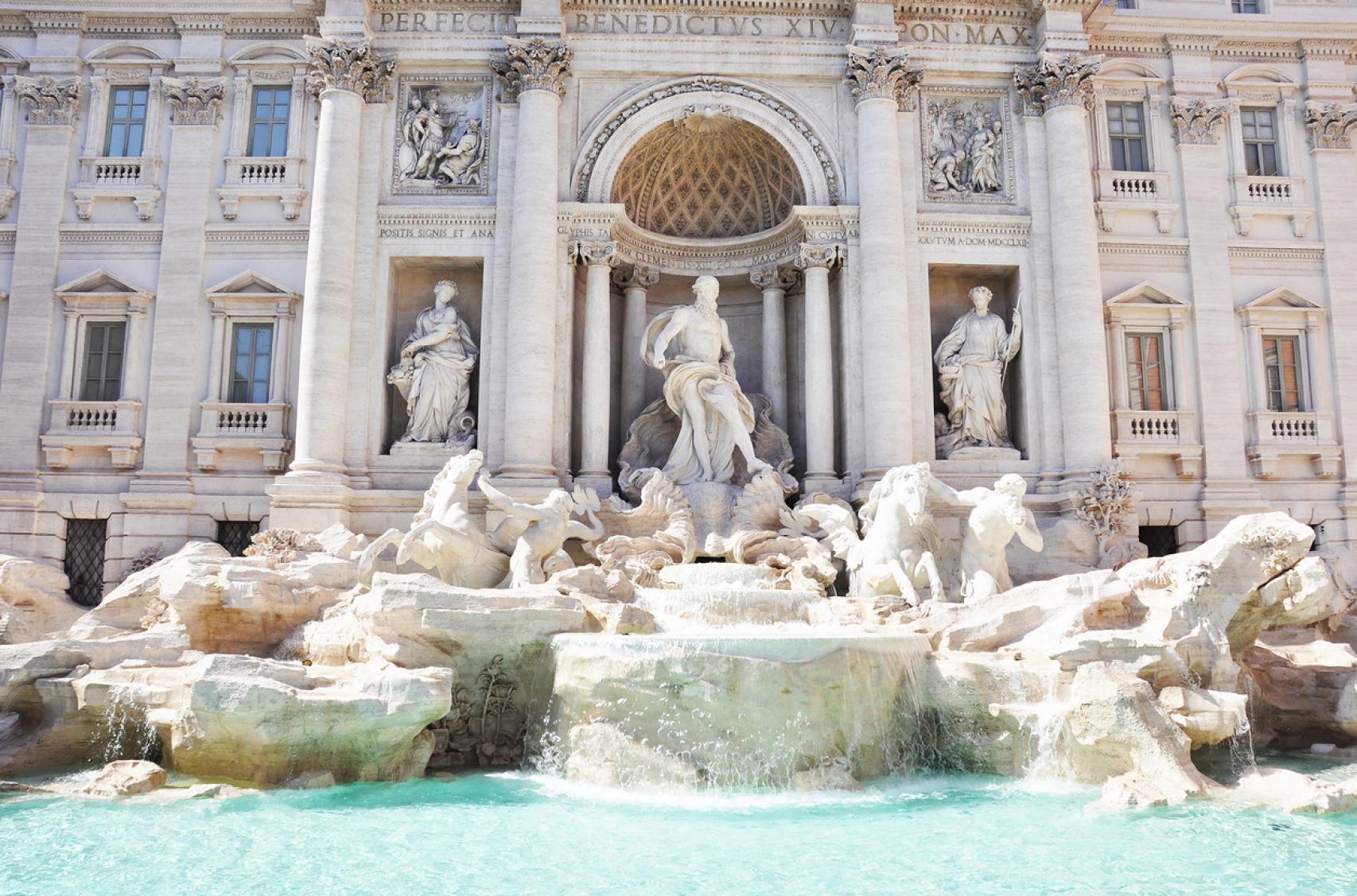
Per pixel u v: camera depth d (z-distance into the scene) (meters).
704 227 28.62
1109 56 28.59
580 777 14.59
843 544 21.56
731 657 14.30
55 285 26.48
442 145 25.91
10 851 10.84
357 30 25.33
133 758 15.17
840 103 26.28
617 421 27.25
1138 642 15.16
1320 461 27.06
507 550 20.75
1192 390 27.06
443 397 24.95
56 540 25.45
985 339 25.77
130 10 27.19
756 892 9.55
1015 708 15.00
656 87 26.06
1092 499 23.73
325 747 14.13
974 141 26.66
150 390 25.86
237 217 26.80
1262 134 28.92
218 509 25.55
